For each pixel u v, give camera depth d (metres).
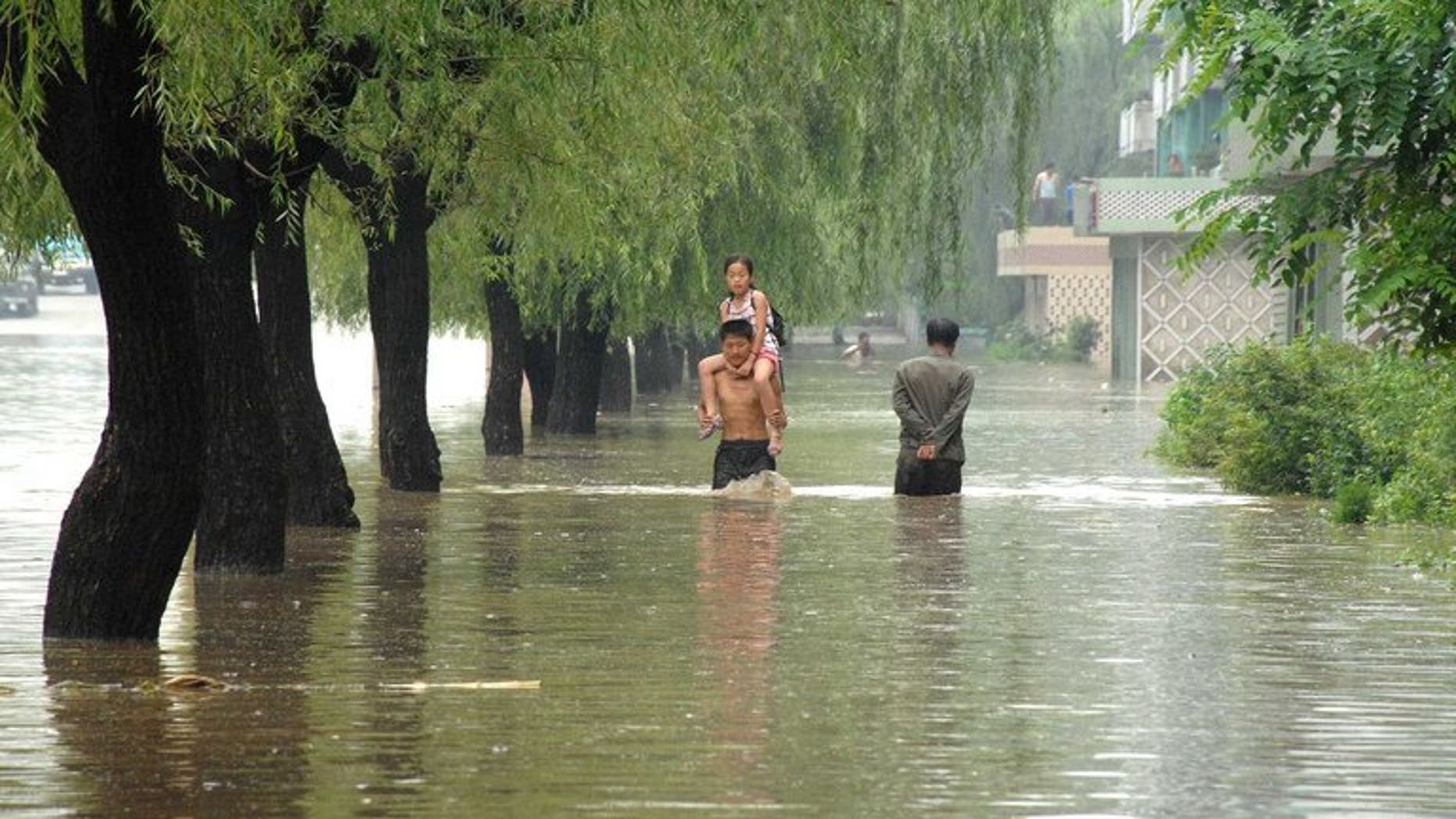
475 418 105.50
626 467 74.25
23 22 29.59
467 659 31.02
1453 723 26.09
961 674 29.59
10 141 31.70
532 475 70.25
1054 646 32.44
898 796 21.73
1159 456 79.44
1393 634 33.81
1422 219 36.44
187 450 33.25
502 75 40.09
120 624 33.31
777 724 25.78
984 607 36.84
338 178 52.22
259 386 42.38
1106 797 21.75
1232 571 42.44
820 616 35.62
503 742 24.53
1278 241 37.59
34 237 41.16
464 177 56.81
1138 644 32.59
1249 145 82.81
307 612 36.38
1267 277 38.84
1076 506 57.59
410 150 48.38
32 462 71.75
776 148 71.19
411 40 36.59
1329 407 62.62
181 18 29.58
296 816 20.75
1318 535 49.84
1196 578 41.34
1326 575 41.91
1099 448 84.88
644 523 52.34
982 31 67.12
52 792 21.78
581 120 43.62
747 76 64.12
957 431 61.53
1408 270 36.19
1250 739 24.95
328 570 42.66
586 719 26.02
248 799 21.48
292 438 50.91
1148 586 39.91
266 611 36.53
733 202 80.69
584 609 36.47
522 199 56.91
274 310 50.84
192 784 22.16
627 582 40.31
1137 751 24.22
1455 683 29.06
